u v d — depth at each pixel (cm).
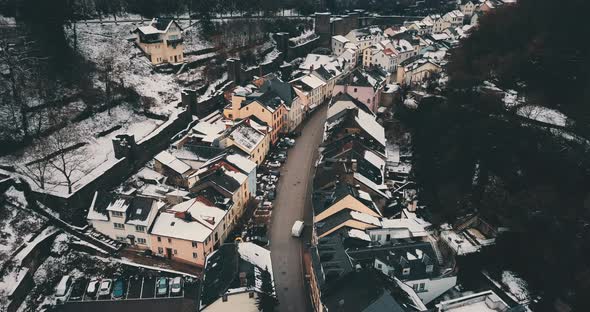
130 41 13838
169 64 13650
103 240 7975
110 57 12738
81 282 7381
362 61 18788
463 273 7412
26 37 11025
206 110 12544
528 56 11306
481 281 7369
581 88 9925
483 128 9788
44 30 11031
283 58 17575
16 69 10256
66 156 9338
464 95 11288
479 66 12206
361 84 12475
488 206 8494
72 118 10262
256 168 9944
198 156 10088
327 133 10962
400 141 11569
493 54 12369
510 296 7088
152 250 7900
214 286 6266
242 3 19212
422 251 6756
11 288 6662
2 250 7181
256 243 8244
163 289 7175
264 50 17088
